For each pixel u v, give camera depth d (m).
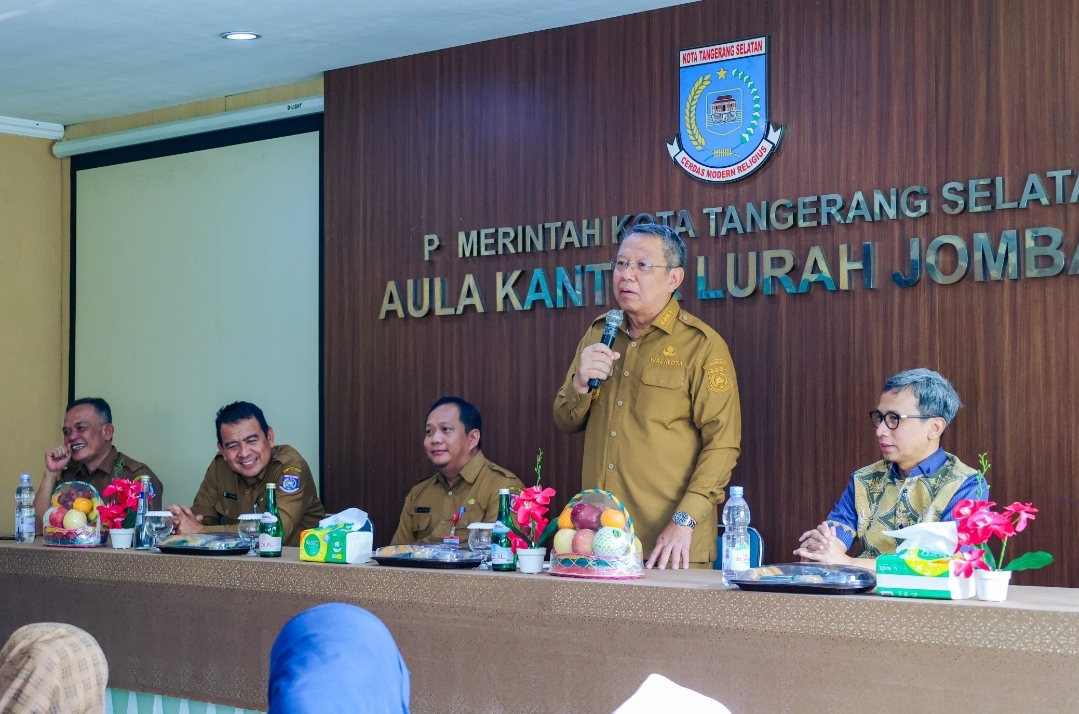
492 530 3.40
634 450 4.11
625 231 4.84
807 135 4.46
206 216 6.25
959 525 2.66
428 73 5.39
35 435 6.72
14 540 4.45
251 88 6.00
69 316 6.79
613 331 3.95
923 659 2.59
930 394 3.48
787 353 4.49
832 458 4.39
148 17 4.91
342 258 5.62
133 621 3.83
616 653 2.97
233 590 3.62
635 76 4.85
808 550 3.24
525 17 4.92
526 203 5.11
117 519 4.08
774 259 4.52
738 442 4.04
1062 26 4.00
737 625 2.81
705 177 4.67
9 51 5.36
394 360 5.45
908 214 4.24
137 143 6.46
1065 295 3.98
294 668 1.56
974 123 4.14
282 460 5.02
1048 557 2.64
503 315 5.16
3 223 6.62
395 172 5.47
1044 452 4.00
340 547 3.49
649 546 4.08
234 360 6.15
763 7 4.57
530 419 5.08
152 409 6.45
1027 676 2.48
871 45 4.34
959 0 4.18
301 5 4.77
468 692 3.19
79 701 2.18
